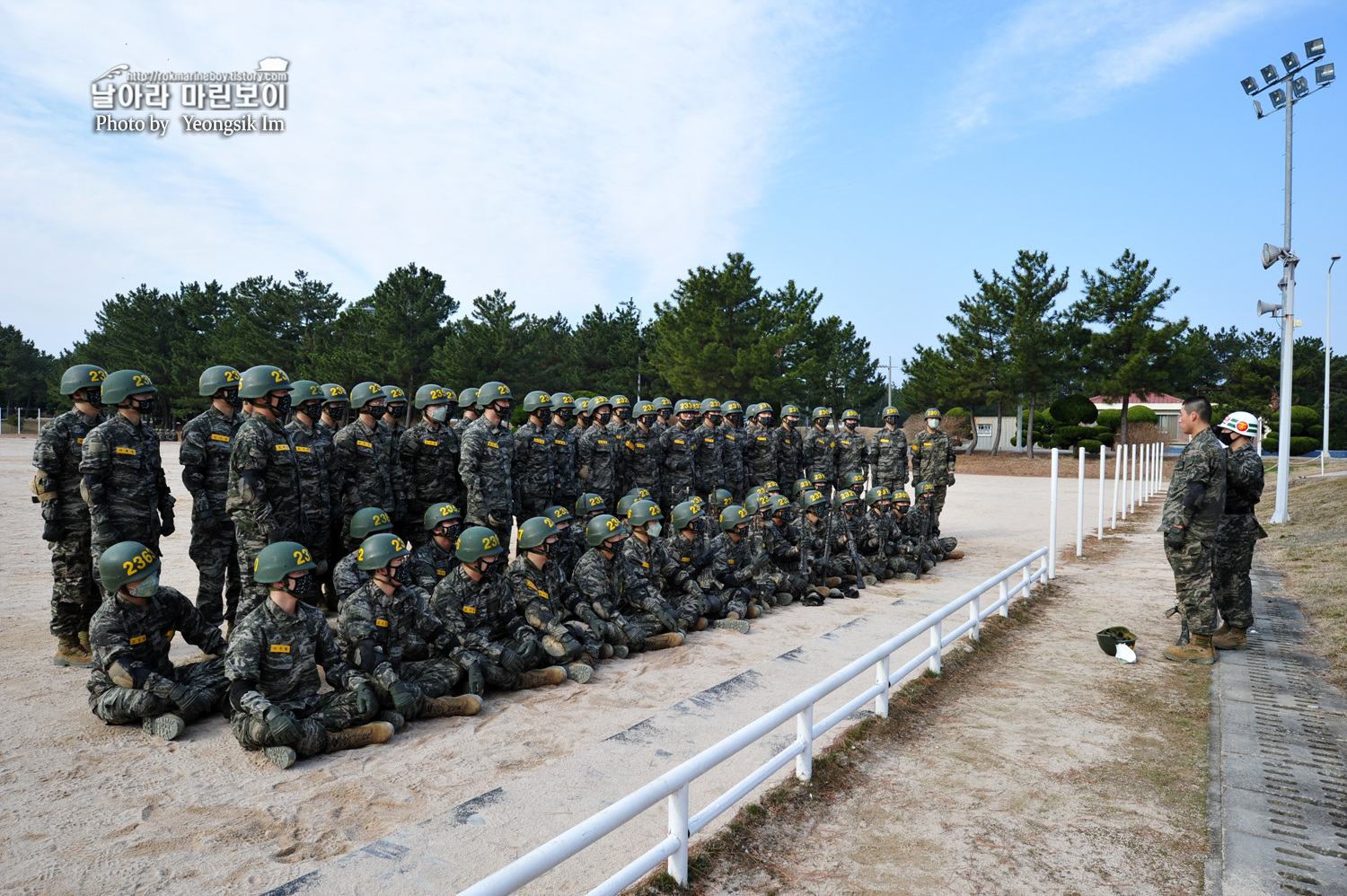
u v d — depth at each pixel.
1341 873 4.32
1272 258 19.48
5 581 11.02
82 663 7.49
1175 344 42.09
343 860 4.18
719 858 4.41
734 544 10.63
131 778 5.25
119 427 7.45
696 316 43.09
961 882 4.22
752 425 15.95
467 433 9.91
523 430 11.27
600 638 8.26
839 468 16.72
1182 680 7.73
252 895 3.97
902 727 6.47
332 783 5.27
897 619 10.22
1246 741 6.14
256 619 5.88
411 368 48.41
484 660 7.09
